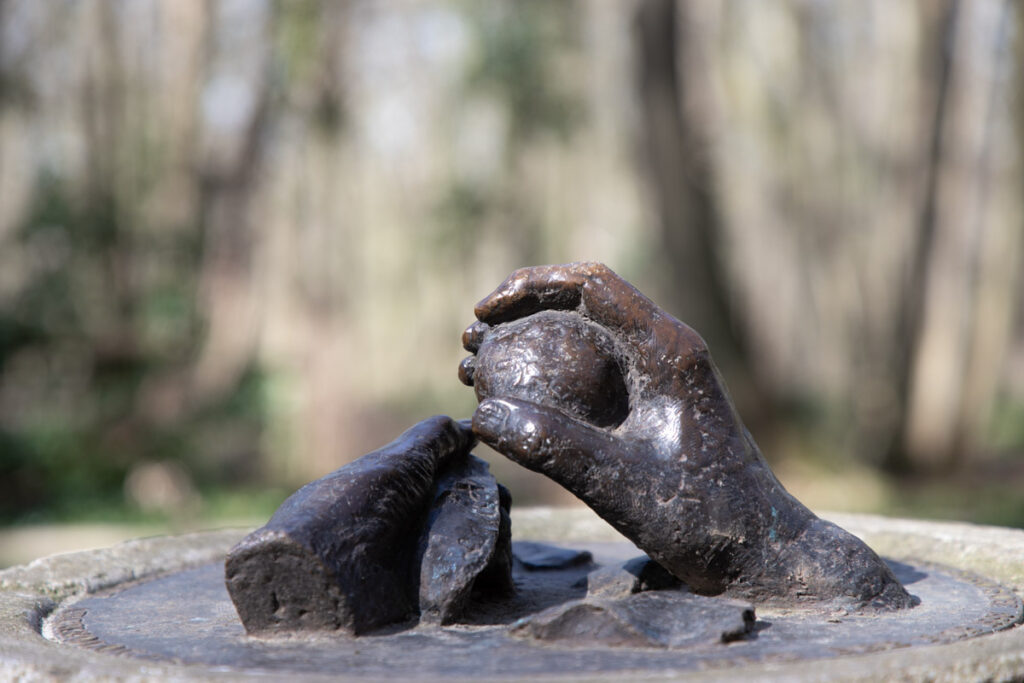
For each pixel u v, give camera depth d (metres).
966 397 14.47
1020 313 19.39
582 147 19.27
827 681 1.95
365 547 2.42
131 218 13.93
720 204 13.59
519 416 2.51
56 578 3.17
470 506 2.63
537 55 16.41
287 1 14.45
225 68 14.70
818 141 17.14
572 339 2.63
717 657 2.16
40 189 13.41
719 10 17.86
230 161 14.61
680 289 12.28
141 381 13.34
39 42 14.21
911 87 13.86
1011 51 13.78
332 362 14.68
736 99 18.31
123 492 12.00
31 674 2.09
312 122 15.23
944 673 2.02
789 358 16.81
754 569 2.56
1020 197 14.24
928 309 14.08
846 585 2.56
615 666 2.11
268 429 13.90
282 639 2.39
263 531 2.37
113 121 14.28
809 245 17.00
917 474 14.27
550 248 20.44
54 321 13.09
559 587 2.94
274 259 15.38
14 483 11.88
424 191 19.56
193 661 2.21
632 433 2.60
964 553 3.47
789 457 13.02
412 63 19.52
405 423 15.59
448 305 20.30
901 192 14.12
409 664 2.15
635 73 12.36
